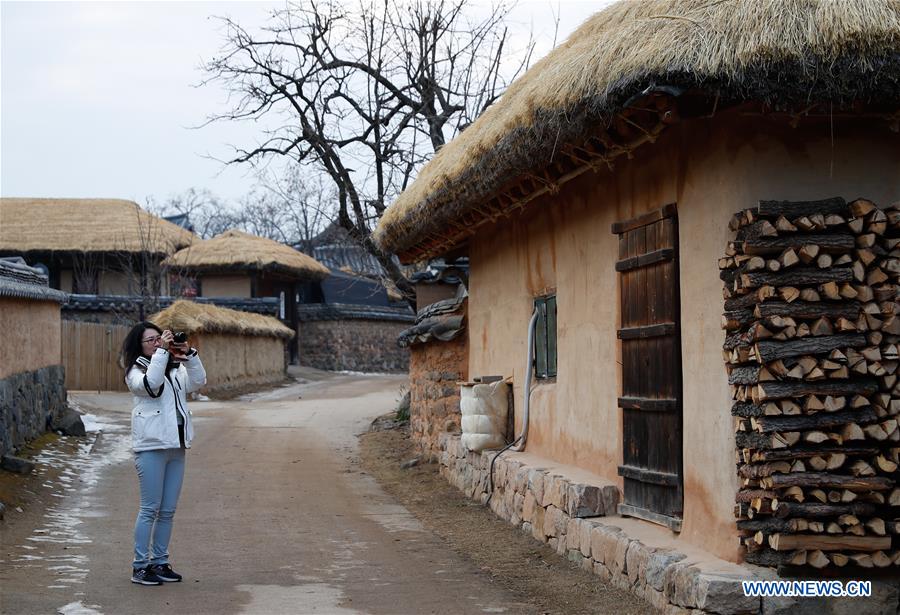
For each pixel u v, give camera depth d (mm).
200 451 14570
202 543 8203
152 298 31125
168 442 6531
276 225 60156
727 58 5004
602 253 7461
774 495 5129
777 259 5285
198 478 12055
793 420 5141
